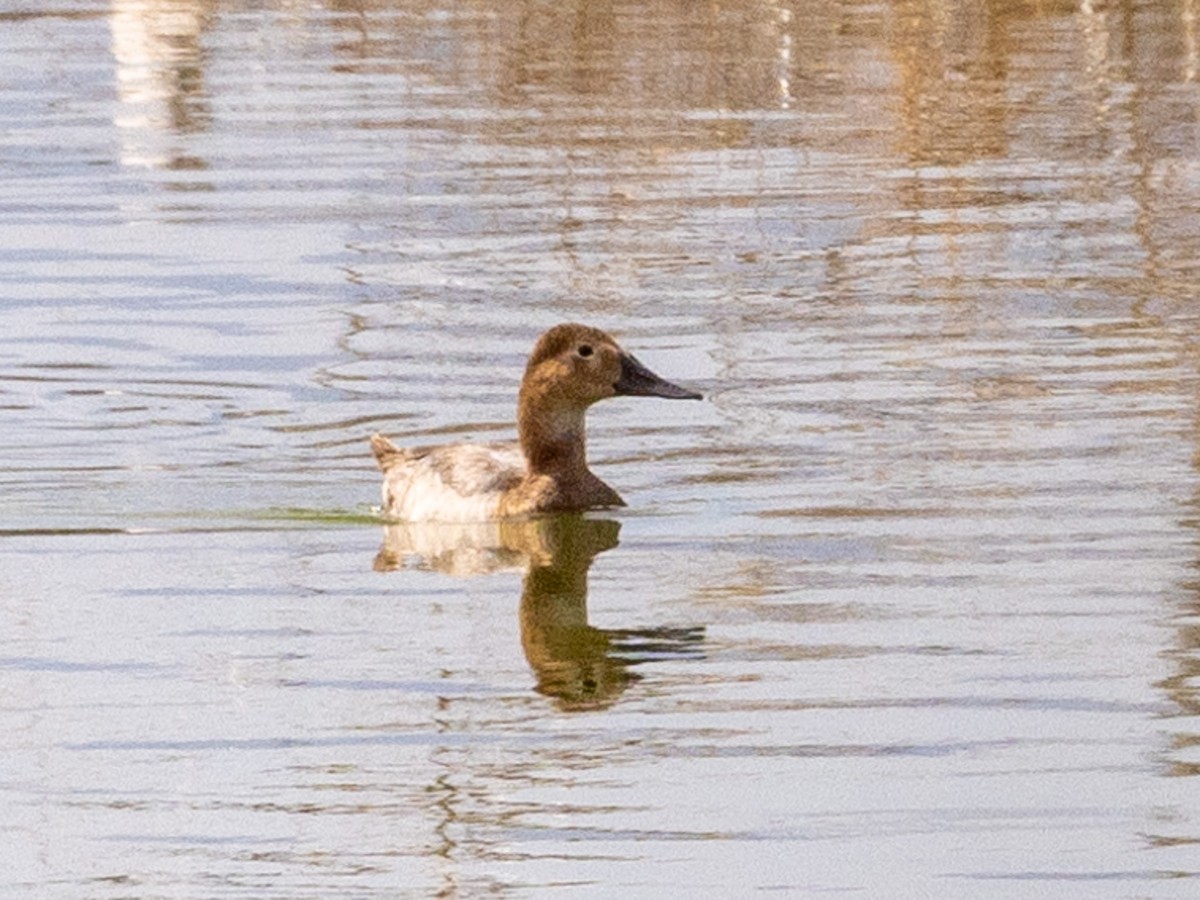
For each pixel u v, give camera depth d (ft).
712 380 57.26
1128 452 51.44
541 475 49.93
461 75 90.02
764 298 63.77
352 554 47.47
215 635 42.70
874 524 47.80
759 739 37.60
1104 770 36.17
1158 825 34.37
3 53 95.71
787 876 33.17
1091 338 59.82
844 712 38.52
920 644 41.34
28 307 63.93
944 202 73.31
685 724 38.29
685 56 91.15
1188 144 79.25
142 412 56.13
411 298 64.18
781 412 55.01
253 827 35.12
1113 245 68.28
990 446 52.16
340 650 41.83
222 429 55.06
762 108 85.05
